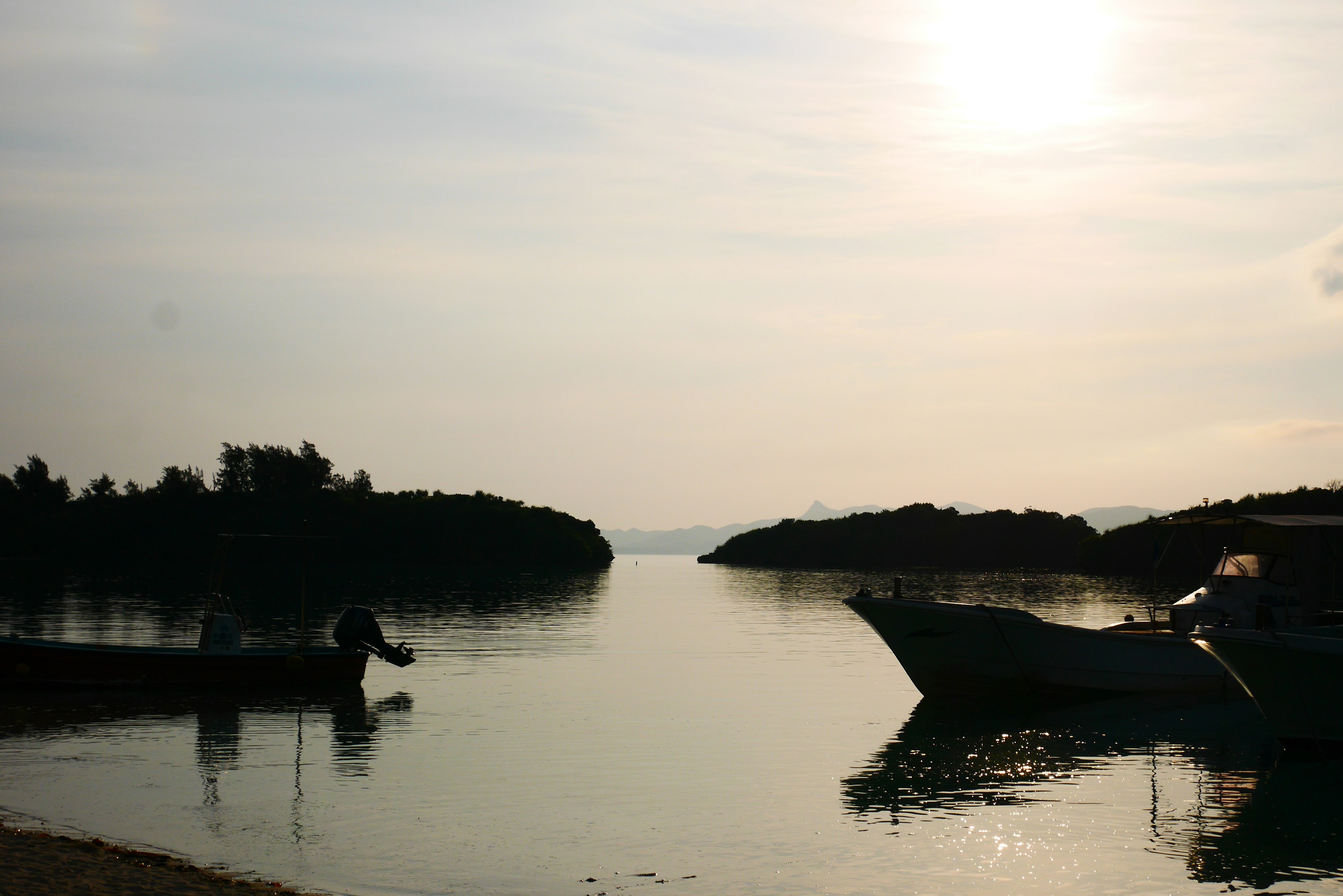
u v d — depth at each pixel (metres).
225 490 149.25
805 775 17.70
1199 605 26.27
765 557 162.88
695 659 33.81
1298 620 25.72
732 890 12.27
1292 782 17.64
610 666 31.84
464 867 12.91
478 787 16.69
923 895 12.17
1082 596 69.62
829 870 12.95
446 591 76.75
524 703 24.66
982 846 13.95
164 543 135.12
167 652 25.69
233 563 133.25
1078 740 21.02
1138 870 13.05
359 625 27.34
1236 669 20.25
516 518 145.50
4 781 16.84
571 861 13.20
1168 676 25.97
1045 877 12.80
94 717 22.36
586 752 19.38
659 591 80.19
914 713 23.89
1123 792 16.81
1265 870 13.09
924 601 25.30
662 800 16.00
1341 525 25.28
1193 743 20.94
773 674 30.20
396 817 14.95
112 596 65.19
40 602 59.09
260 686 26.27
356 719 22.39
